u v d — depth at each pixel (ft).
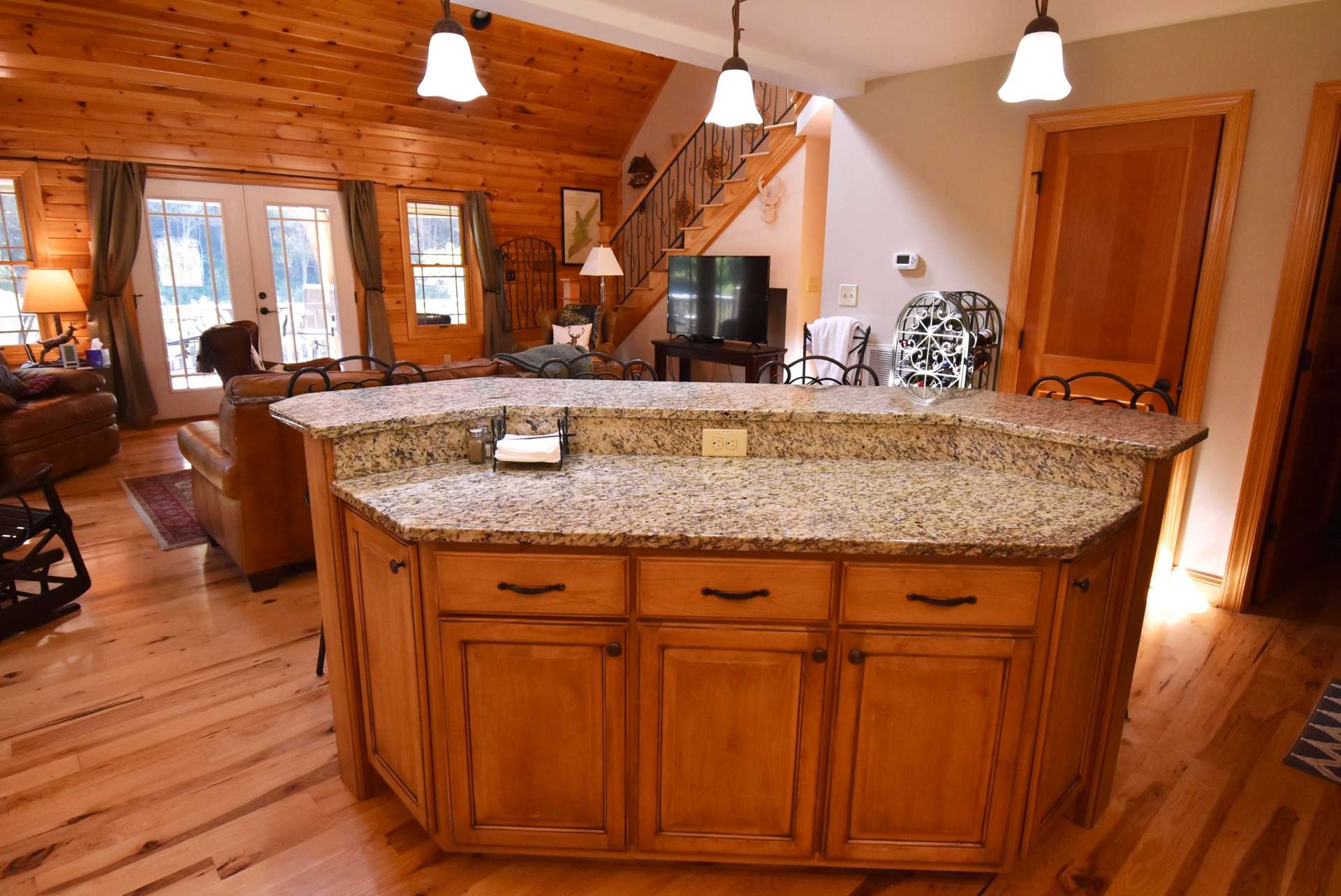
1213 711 8.14
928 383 9.32
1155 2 9.27
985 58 11.94
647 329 25.00
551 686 5.35
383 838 6.21
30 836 6.13
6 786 6.70
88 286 18.90
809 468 6.63
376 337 23.07
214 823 6.33
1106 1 9.25
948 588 5.05
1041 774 5.42
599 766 5.50
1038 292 11.93
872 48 11.53
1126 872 5.97
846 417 6.84
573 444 6.99
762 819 5.58
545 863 6.00
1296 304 9.66
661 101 25.54
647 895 5.69
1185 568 11.25
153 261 19.56
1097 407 7.18
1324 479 11.78
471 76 6.82
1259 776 7.11
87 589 10.11
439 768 5.59
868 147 13.69
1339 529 13.28
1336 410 11.41
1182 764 7.27
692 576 5.09
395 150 22.50
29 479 9.29
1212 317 10.30
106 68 17.15
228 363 17.63
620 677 5.30
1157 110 10.36
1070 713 5.70
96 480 15.46
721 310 20.43
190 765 7.03
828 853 5.62
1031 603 5.08
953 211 12.67
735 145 22.52
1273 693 8.50
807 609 5.13
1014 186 11.90
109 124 18.07
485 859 6.03
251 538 10.43
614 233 27.68
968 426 6.72
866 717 5.30
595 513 5.32
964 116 12.32
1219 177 10.00
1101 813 6.57
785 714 5.34
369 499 5.57
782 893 5.74
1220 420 10.50
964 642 5.13
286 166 20.86
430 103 21.85
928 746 5.36
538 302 26.96
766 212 19.77
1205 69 9.98
